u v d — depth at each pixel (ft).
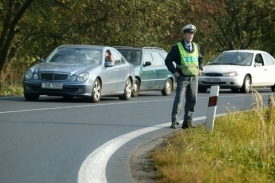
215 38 267.80
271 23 264.52
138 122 90.94
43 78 118.11
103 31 194.80
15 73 163.73
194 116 102.17
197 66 84.33
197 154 58.70
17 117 90.94
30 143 68.64
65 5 193.26
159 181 50.47
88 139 72.90
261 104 77.05
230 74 172.35
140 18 194.49
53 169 55.42
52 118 91.30
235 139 72.79
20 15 176.14
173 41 238.89
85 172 54.49
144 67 151.12
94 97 120.26
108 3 191.11
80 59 124.98
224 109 116.47
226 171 50.65
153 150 65.31
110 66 125.80
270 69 185.68
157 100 133.28
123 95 132.46
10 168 55.36
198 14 238.27
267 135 73.77
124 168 56.49
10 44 179.11
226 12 254.06
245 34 263.70
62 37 196.24
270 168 57.88
